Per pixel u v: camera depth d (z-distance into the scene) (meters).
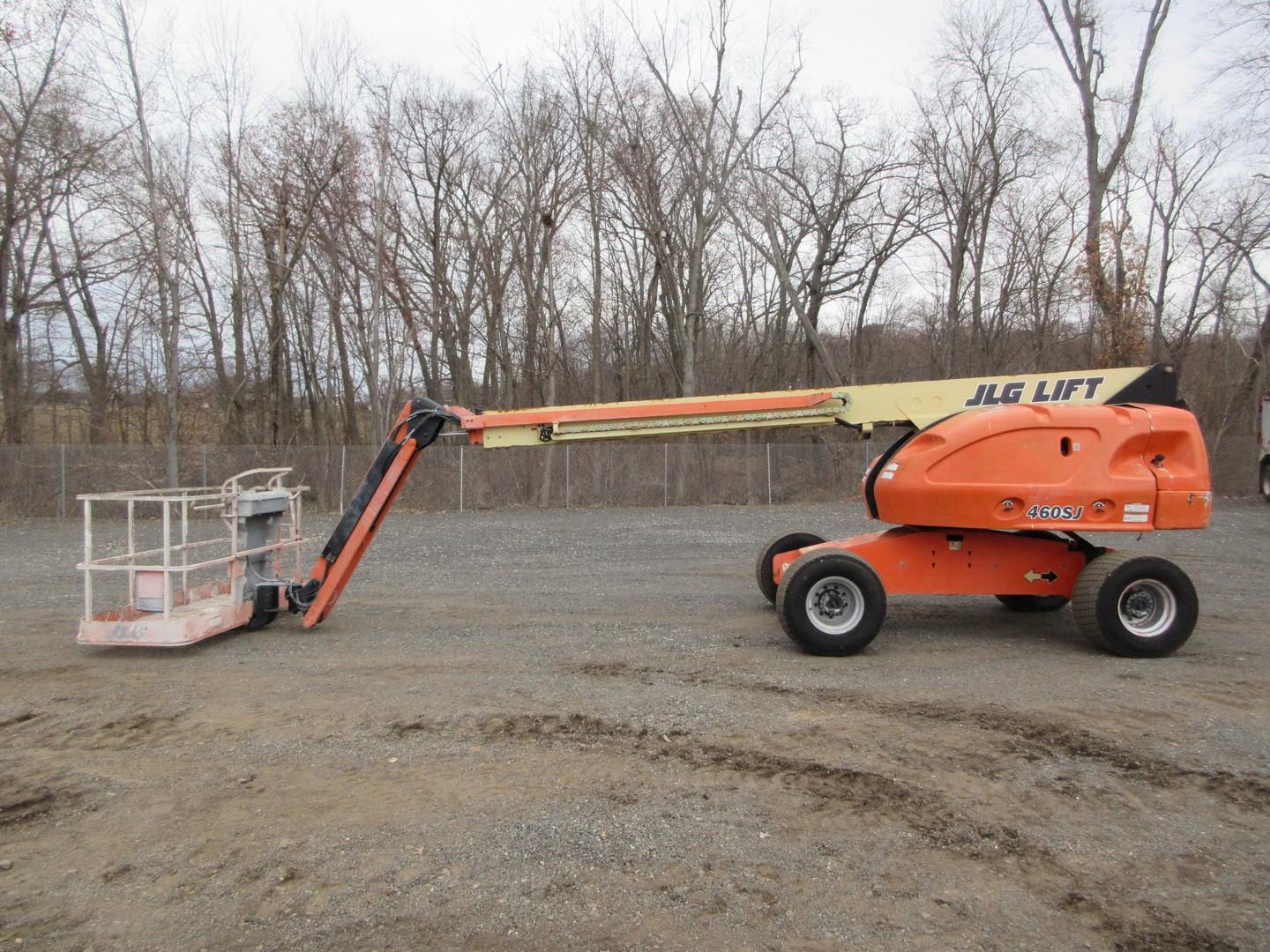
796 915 3.45
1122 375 7.86
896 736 5.41
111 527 19.56
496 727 5.62
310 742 5.38
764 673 6.85
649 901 3.55
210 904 3.55
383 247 27.20
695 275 27.38
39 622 8.96
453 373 30.39
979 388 8.09
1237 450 27.19
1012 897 3.58
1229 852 3.96
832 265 34.56
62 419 31.41
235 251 29.47
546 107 28.88
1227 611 9.30
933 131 31.38
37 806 4.50
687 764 4.99
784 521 20.38
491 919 3.42
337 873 3.79
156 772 4.93
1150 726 5.56
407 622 8.87
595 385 29.48
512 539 16.84
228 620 8.00
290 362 32.22
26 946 3.26
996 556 7.77
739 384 34.00
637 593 10.58
